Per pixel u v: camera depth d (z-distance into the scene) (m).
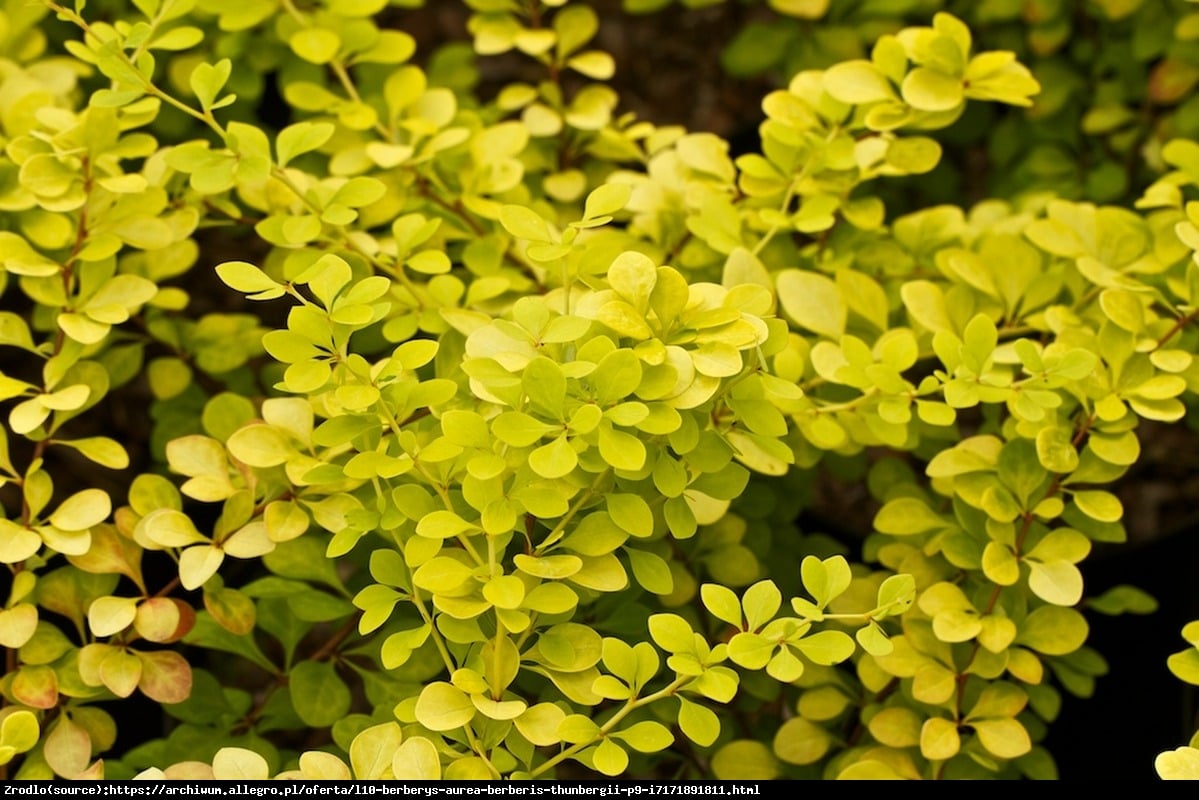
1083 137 1.39
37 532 1.13
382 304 1.10
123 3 1.33
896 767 1.16
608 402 1.08
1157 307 1.23
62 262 1.20
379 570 1.11
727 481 1.12
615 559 1.10
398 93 1.24
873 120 1.19
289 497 1.15
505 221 1.10
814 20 1.37
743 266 1.14
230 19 1.23
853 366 1.15
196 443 1.15
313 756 1.09
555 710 1.09
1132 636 1.32
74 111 1.27
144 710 1.25
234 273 1.08
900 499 1.17
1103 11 1.35
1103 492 1.15
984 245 1.22
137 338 1.25
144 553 1.25
